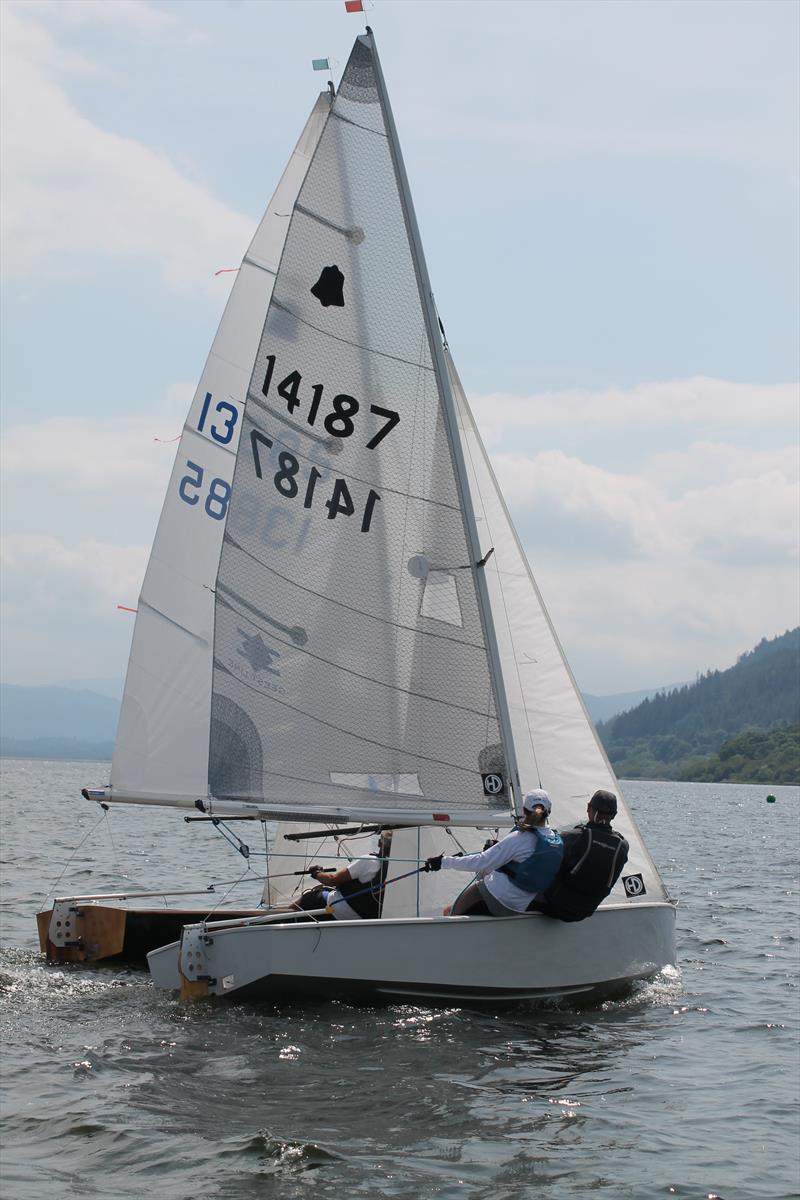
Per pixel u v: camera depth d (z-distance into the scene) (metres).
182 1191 8.27
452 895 15.55
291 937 13.08
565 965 14.08
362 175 14.87
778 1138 9.87
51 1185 8.28
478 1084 10.94
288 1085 10.66
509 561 16.70
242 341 16.88
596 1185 8.75
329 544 14.75
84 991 14.47
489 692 14.35
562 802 15.95
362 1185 8.52
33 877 27.02
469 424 17.11
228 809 14.73
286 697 14.75
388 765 14.48
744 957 18.91
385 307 14.76
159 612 16.42
